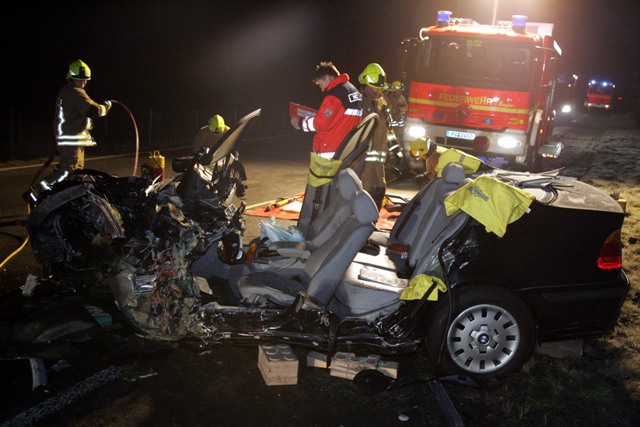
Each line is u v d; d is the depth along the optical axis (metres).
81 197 4.41
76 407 3.82
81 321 4.12
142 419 3.76
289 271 4.96
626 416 4.08
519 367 4.41
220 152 5.06
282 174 13.07
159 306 4.14
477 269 4.33
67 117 7.95
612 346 5.08
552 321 4.41
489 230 4.16
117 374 4.22
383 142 8.24
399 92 13.09
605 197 4.77
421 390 4.28
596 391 4.28
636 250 7.82
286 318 4.25
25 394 3.92
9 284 5.69
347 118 6.82
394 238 5.53
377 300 4.48
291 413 3.92
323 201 6.20
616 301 4.47
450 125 12.69
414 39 12.74
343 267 4.36
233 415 3.86
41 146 15.96
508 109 12.23
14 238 7.14
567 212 4.42
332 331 4.20
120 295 4.17
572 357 4.82
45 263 4.54
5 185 10.19
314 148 7.06
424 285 4.16
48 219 4.38
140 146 16.92
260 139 20.61
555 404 4.13
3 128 18.70
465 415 3.99
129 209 4.45
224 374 4.32
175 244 4.22
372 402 4.09
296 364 4.18
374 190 8.29
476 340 4.34
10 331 3.93
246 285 4.58
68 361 4.21
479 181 4.21
